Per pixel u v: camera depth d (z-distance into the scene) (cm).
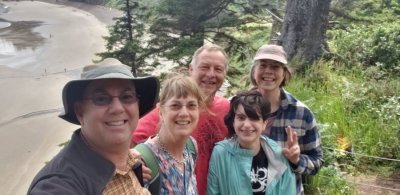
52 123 1995
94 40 4400
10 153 1655
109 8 6209
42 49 4003
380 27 1038
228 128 289
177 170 234
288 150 279
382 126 584
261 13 1273
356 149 568
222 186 276
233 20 1218
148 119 271
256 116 271
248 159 276
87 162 168
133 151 220
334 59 918
